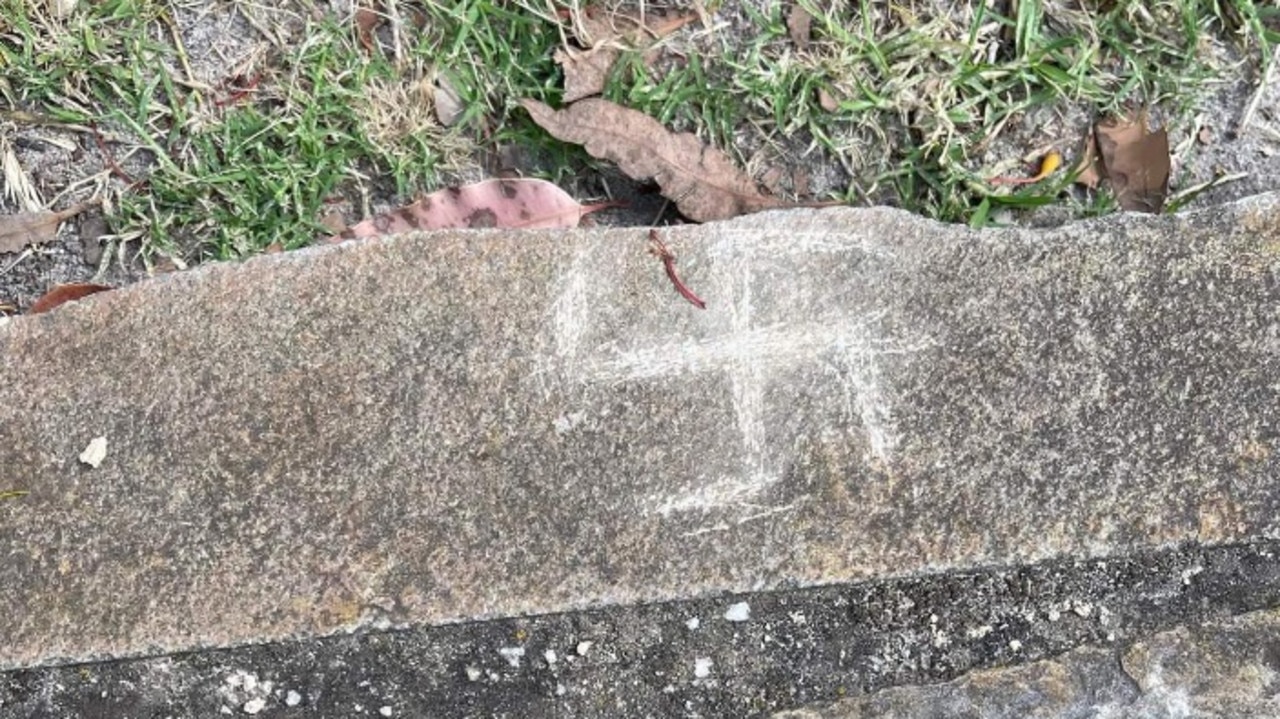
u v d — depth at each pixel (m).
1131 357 1.48
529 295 1.50
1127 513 1.45
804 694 1.47
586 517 1.45
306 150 1.88
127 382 1.48
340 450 1.45
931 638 1.48
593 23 1.91
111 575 1.44
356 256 1.50
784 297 1.50
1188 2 1.95
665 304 1.50
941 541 1.44
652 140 1.87
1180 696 1.43
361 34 1.91
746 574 1.44
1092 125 1.98
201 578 1.43
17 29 1.82
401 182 1.90
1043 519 1.45
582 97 1.90
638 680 1.48
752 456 1.46
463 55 1.91
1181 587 1.48
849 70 1.92
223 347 1.48
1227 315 1.49
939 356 1.48
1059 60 1.96
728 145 1.93
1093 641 1.47
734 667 1.48
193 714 1.47
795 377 1.48
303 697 1.46
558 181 1.92
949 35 1.95
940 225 1.53
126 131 1.87
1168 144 1.94
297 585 1.43
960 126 1.96
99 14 1.84
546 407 1.47
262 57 1.89
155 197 1.88
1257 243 1.51
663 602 1.45
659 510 1.45
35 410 1.47
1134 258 1.51
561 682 1.47
